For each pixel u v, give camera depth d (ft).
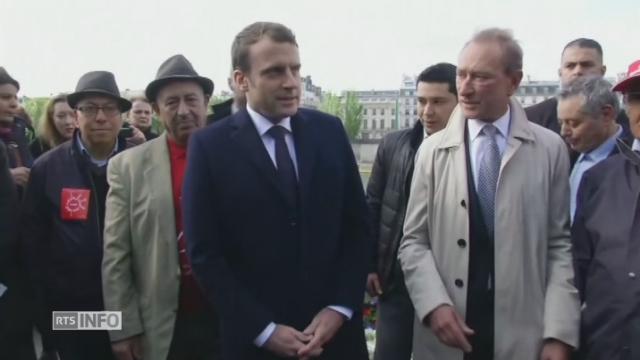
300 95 7.79
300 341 7.49
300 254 7.79
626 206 8.01
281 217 7.69
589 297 8.20
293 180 7.84
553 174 8.62
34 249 10.87
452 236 8.66
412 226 9.27
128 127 16.53
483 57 8.29
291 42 7.66
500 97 8.42
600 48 13.83
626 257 7.78
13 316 10.60
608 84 11.25
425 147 9.34
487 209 8.52
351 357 8.20
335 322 7.87
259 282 7.70
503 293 8.25
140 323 9.60
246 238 7.67
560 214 8.66
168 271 9.42
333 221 8.10
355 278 8.23
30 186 11.25
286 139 8.04
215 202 7.75
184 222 7.80
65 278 10.80
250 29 7.78
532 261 8.32
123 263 9.66
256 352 7.57
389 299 12.24
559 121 12.34
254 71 7.59
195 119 9.94
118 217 9.70
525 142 8.53
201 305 9.62
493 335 8.48
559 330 8.05
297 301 7.79
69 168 11.32
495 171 8.55
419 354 9.18
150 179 9.70
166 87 9.88
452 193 8.70
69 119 18.02
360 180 8.64
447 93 11.83
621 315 7.68
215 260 7.61
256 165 7.67
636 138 8.38
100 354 10.71
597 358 7.95
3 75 14.69
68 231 10.89
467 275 8.54
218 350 9.58
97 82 11.66
